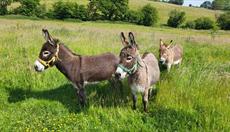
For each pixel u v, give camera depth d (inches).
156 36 633.6
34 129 162.7
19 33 427.5
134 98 177.6
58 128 163.2
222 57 377.4
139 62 167.2
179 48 286.8
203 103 178.1
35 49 299.4
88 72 184.9
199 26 1819.6
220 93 189.3
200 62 300.0
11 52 283.9
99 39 401.7
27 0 1803.6
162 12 2319.1
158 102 185.2
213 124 160.4
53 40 181.2
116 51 304.0
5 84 217.9
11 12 1831.9
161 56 247.1
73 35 457.4
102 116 175.0
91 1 1950.1
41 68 181.2
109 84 206.4
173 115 169.6
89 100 194.1
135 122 167.5
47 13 1818.4
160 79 214.5
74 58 185.9
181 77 213.3
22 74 226.4
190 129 161.5
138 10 2022.6
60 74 227.5
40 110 187.5
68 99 202.2
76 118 173.9
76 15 1835.6
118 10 1951.3
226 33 1348.4
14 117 177.3
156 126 165.2
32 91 211.2
